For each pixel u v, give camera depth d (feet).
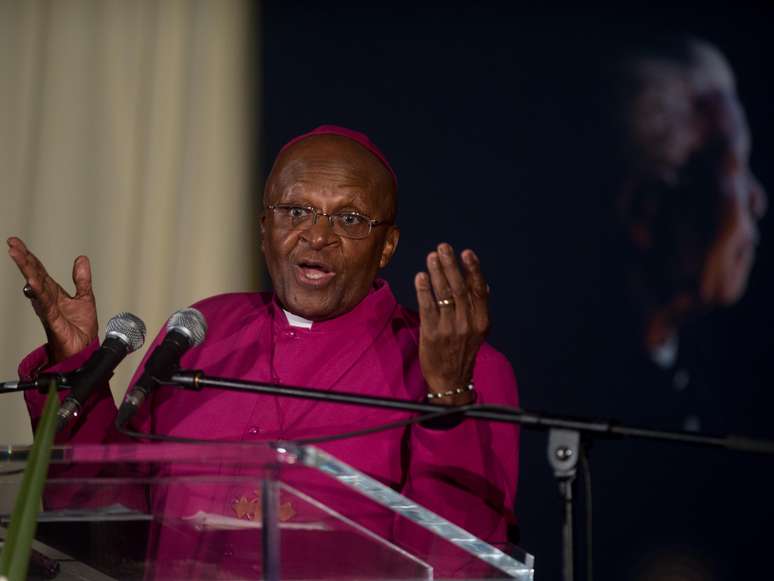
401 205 63.05
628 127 62.80
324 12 64.85
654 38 63.16
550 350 61.82
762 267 61.72
